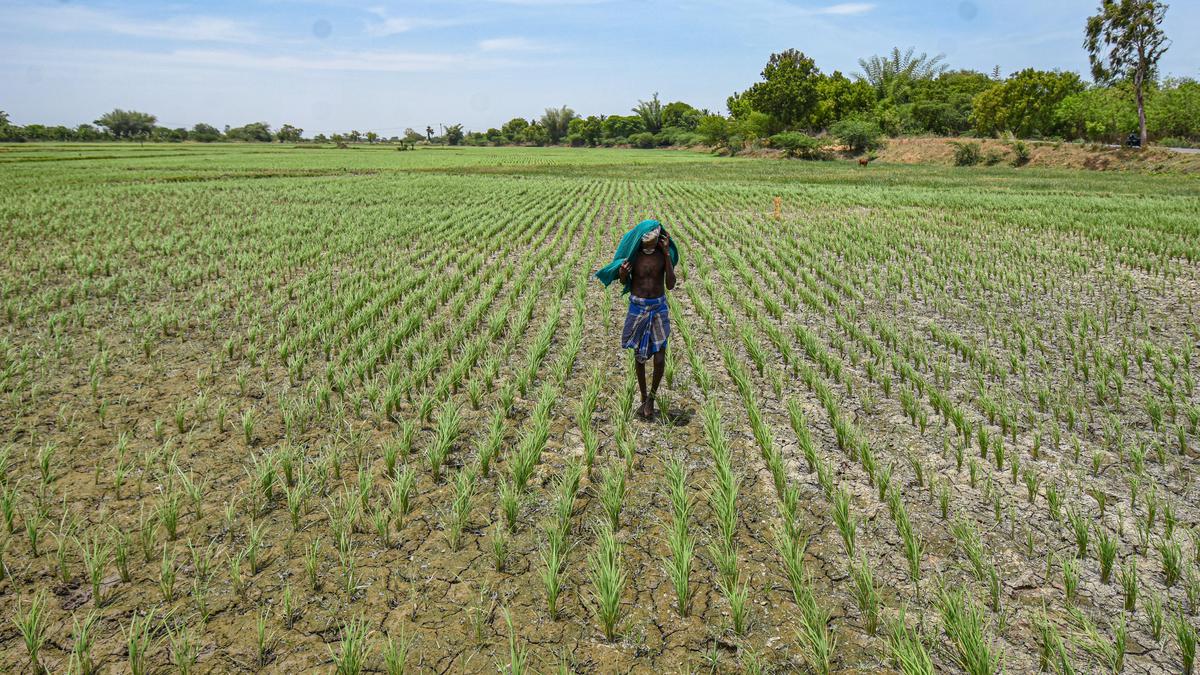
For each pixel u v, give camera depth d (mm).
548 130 170250
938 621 3633
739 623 3564
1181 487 5059
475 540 4461
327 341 8766
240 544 4391
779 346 8570
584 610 3795
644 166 68375
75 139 159000
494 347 8805
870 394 7094
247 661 3393
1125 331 9359
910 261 14828
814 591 3918
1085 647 3402
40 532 4469
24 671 3297
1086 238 17641
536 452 5398
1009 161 58531
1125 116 55281
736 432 6133
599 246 16312
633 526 4633
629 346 6227
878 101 103375
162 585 3844
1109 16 49062
